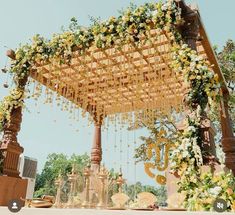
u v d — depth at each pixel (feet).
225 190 8.55
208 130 10.41
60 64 16.37
